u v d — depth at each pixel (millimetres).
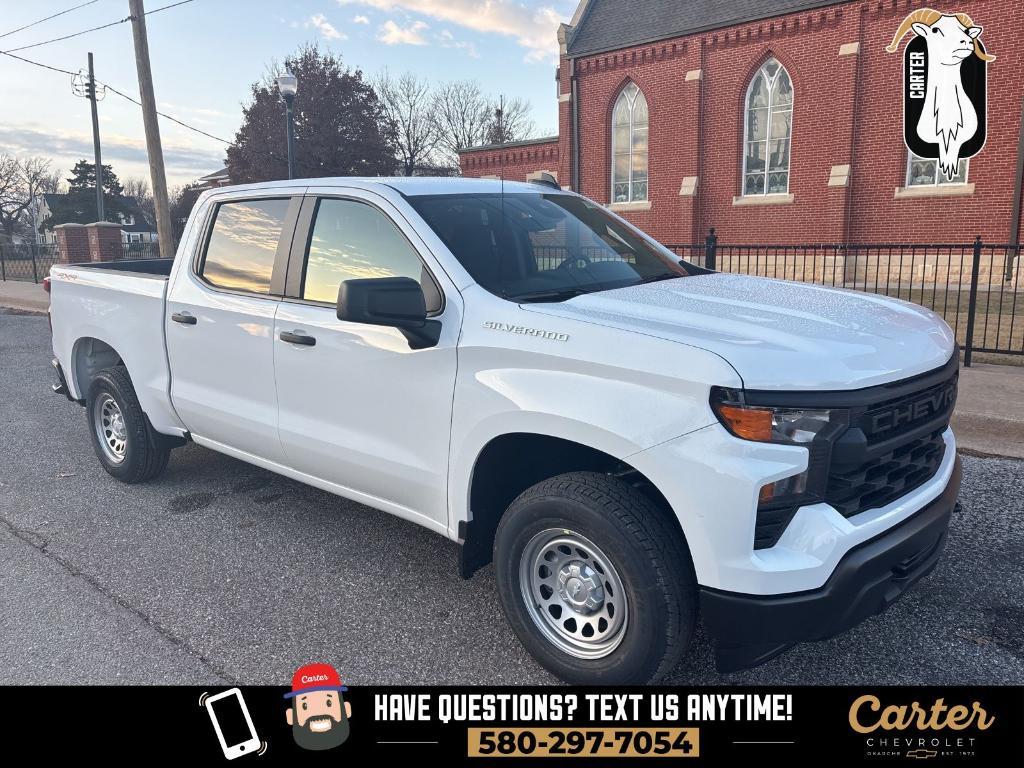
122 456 5254
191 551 4230
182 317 4387
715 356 2453
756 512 2412
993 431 5855
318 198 3799
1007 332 10734
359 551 4207
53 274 5633
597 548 2713
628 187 24062
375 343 3355
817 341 2602
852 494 2547
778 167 21016
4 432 6738
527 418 2805
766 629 2436
